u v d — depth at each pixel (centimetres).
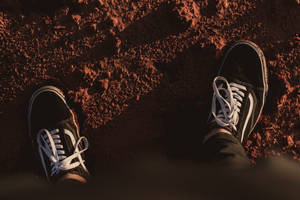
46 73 101
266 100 103
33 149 102
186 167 76
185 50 101
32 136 101
